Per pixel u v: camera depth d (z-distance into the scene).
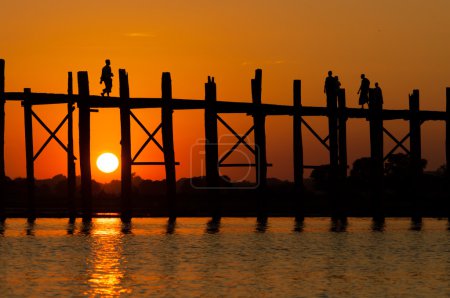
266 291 60.31
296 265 70.44
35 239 83.88
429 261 72.94
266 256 74.94
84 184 95.69
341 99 101.56
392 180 164.00
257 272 67.06
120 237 86.00
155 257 73.81
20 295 58.66
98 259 72.56
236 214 107.62
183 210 112.81
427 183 161.88
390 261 72.88
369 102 103.00
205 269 68.25
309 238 86.75
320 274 66.44
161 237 86.25
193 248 79.12
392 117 105.12
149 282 62.84
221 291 60.16
